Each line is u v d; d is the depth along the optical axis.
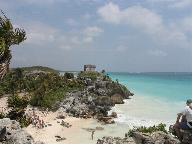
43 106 52.56
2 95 59.34
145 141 21.84
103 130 41.19
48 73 77.19
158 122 45.00
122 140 22.14
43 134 37.03
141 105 63.88
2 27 25.14
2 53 23.27
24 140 19.72
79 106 53.97
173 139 21.12
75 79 75.50
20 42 26.03
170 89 100.12
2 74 23.56
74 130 40.81
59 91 63.09
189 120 18.30
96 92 67.00
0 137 19.09
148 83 134.50
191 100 18.69
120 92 73.88
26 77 73.31
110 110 57.31
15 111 39.47
